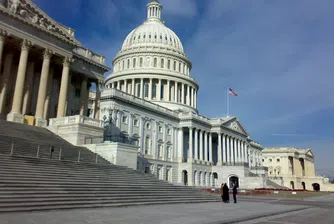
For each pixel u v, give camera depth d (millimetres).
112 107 64625
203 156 90562
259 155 140750
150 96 99500
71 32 43812
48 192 18219
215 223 15305
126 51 108188
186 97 107062
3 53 39438
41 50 40031
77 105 50219
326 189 147375
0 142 24219
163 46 108125
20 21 36344
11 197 16125
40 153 25391
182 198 29047
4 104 38562
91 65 49125
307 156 161750
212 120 94438
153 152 74812
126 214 17266
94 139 37000
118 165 31766
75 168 24156
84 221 13961
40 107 38750
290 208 27047
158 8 123625
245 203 32000
